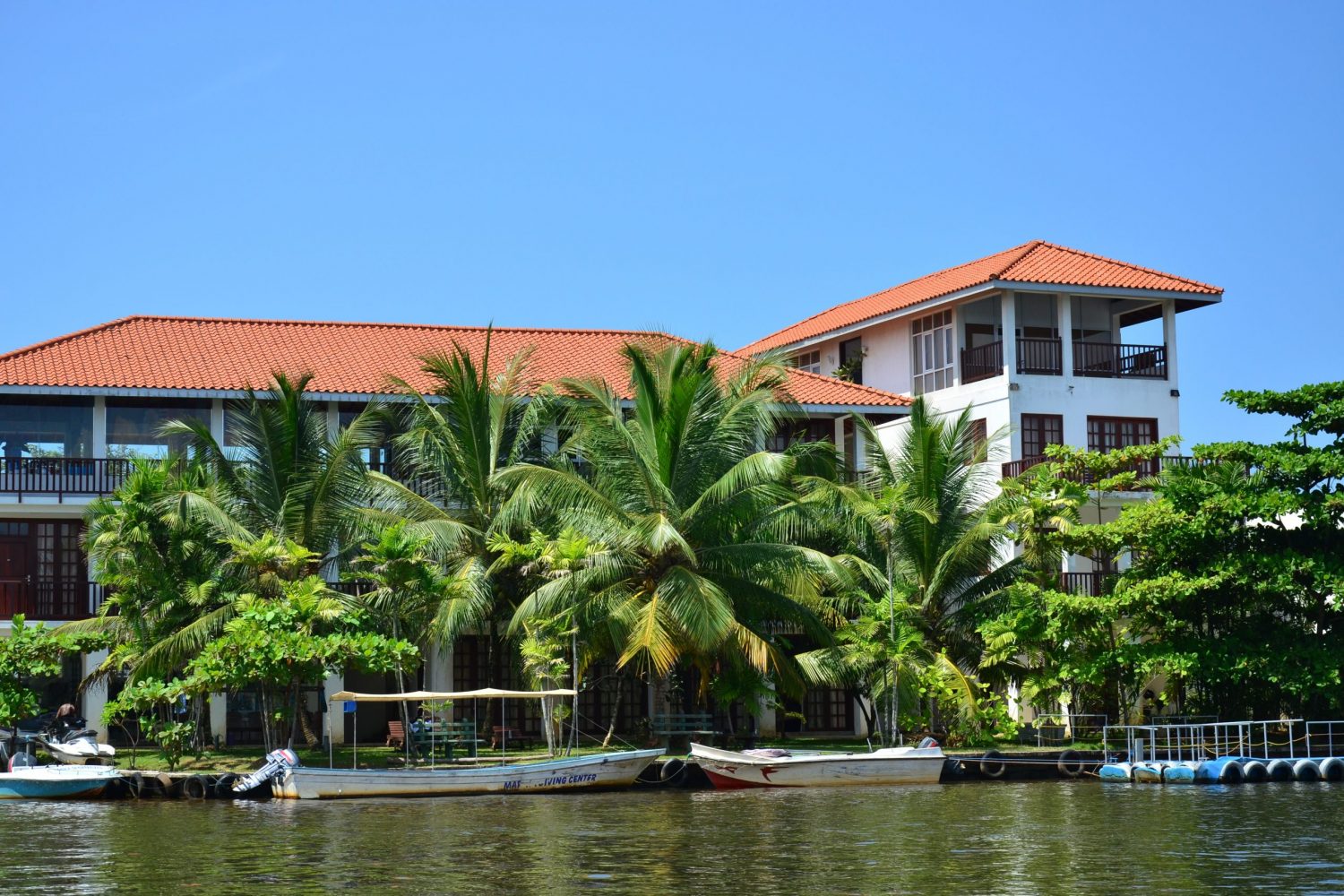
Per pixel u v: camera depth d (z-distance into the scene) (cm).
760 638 3572
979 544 4000
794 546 3716
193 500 3522
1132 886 2014
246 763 3519
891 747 3725
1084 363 4778
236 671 3259
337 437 3912
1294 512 3691
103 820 2792
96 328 4444
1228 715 3978
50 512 4016
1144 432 4719
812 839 2459
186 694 3331
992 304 4856
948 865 2191
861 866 2184
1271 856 2264
